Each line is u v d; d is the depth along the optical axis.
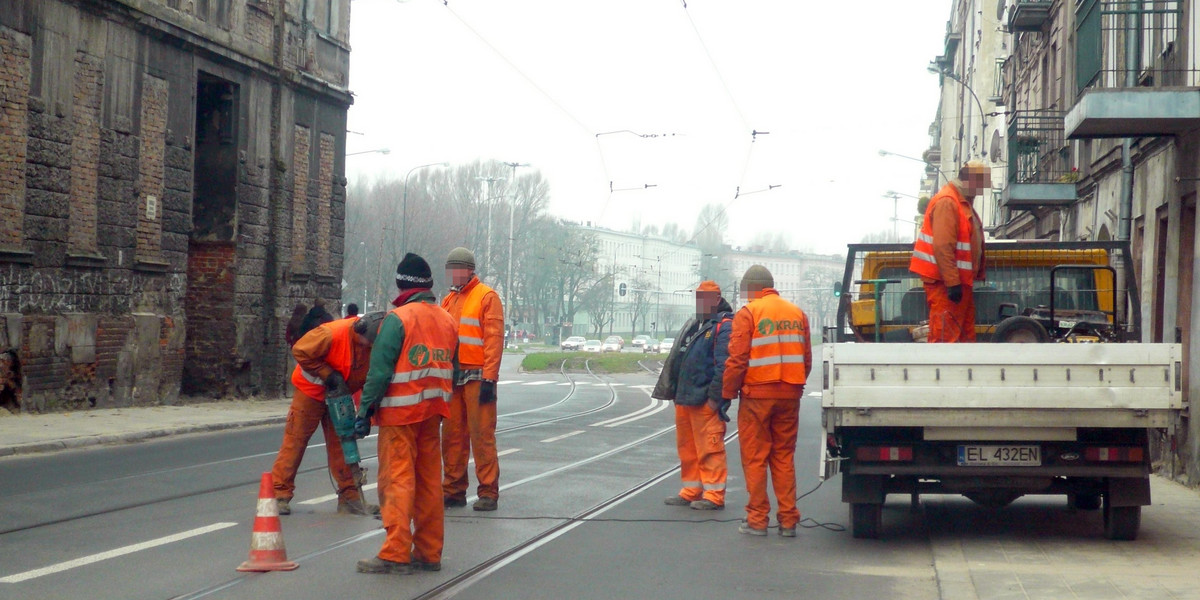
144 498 10.10
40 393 18.20
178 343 22.03
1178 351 7.95
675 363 10.71
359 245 69.12
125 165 20.30
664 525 9.45
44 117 18.20
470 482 11.94
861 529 8.85
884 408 8.15
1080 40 16.14
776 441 9.09
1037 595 6.71
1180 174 14.44
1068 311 10.76
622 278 117.00
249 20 24.05
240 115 23.91
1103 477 8.31
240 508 9.61
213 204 23.80
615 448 16.17
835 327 11.80
